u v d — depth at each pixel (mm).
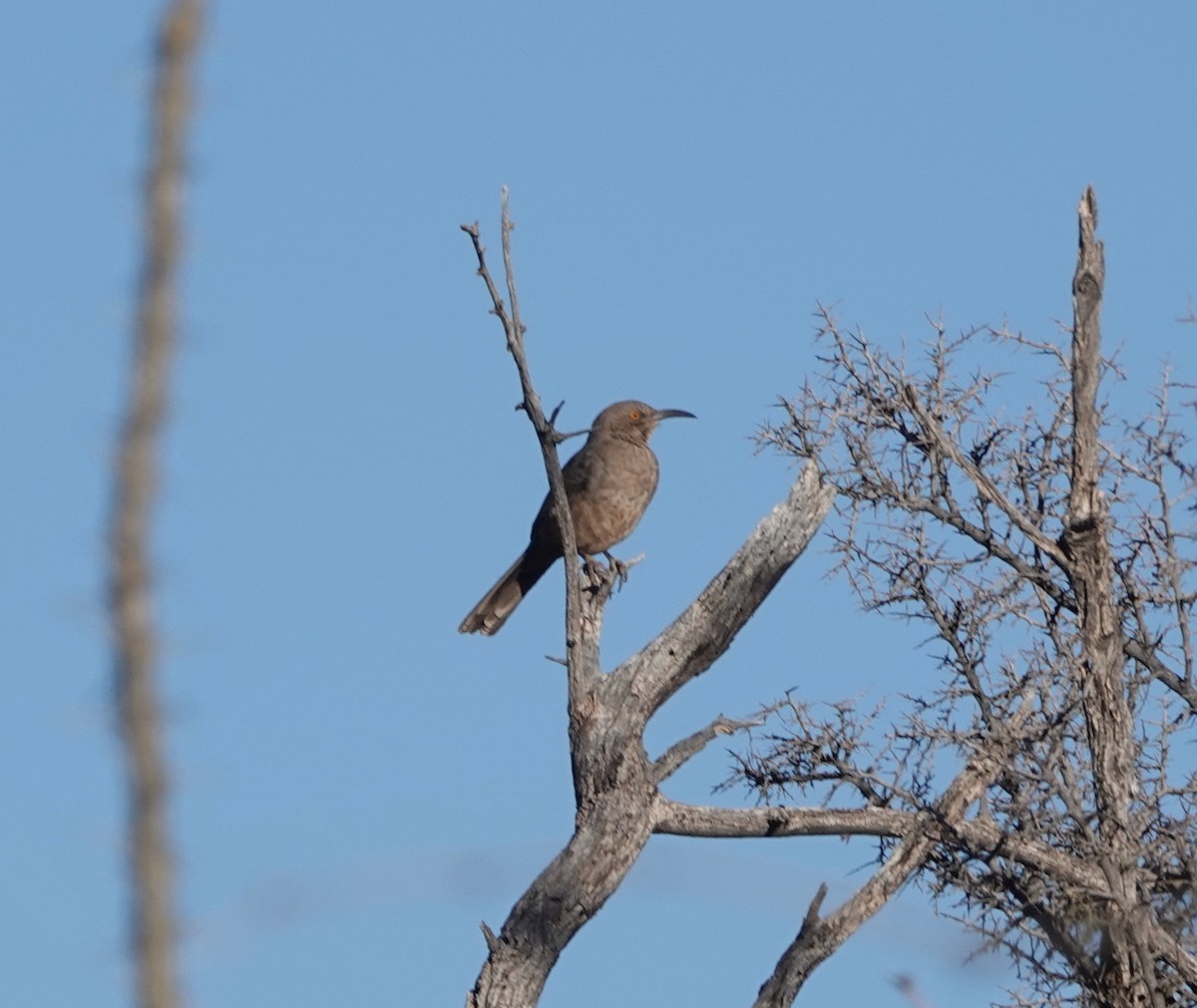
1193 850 10945
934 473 12992
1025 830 10844
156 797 1376
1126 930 10508
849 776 11891
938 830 10852
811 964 10648
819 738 11961
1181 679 12328
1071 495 11531
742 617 11492
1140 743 11516
